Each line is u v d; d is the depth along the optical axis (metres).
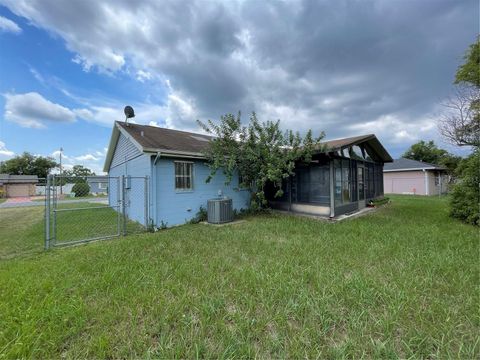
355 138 9.50
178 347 1.79
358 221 7.05
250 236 5.37
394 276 3.03
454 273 3.04
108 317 2.21
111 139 10.34
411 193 19.70
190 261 3.74
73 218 8.79
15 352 1.76
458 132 8.38
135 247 4.58
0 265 3.65
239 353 1.77
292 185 9.04
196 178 7.76
